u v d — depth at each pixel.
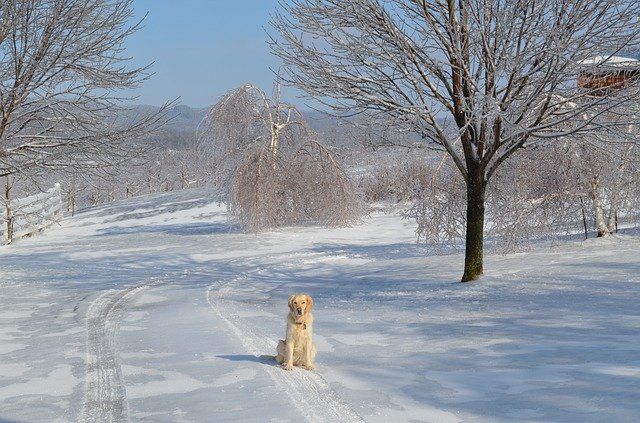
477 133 13.59
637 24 12.29
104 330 10.86
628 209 20.67
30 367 8.45
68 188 49.00
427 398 6.41
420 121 13.45
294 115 29.62
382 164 35.06
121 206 44.28
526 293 12.23
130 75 14.89
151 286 16.52
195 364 8.12
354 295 14.15
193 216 37.03
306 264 20.59
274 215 28.70
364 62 13.18
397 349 8.66
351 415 5.96
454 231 19.48
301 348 7.76
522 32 12.43
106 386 7.41
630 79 12.69
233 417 6.03
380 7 12.88
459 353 8.19
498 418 5.74
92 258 22.33
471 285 13.59
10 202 27.77
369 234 27.36
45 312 12.95
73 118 14.62
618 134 13.27
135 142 15.44
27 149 14.68
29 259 22.14
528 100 12.96
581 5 12.10
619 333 8.73
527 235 18.77
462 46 13.05
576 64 12.39
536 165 19.34
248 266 20.17
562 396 6.18
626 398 5.96
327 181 29.27
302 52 13.35
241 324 10.96
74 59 14.27
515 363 7.51
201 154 28.94
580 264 14.91
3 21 13.55
